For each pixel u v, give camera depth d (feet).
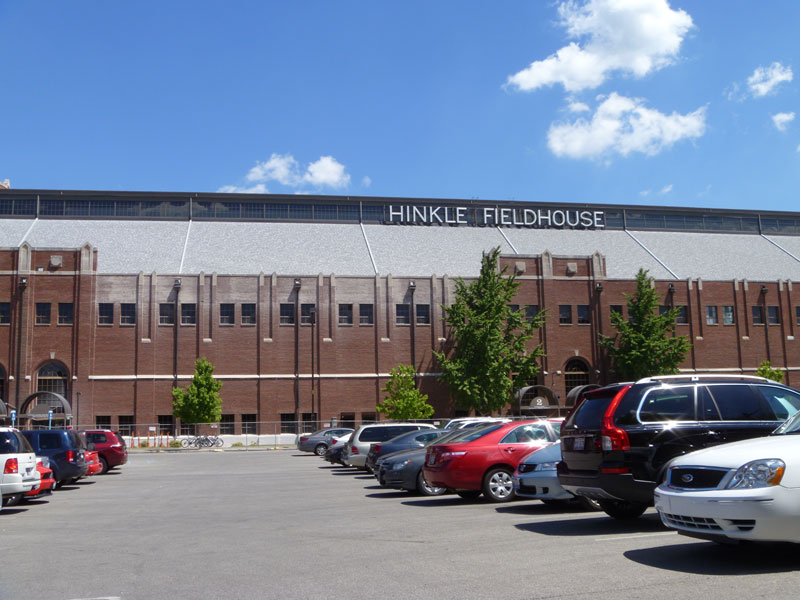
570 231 252.01
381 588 27.78
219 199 233.35
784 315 216.74
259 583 29.25
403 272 208.85
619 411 39.93
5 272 180.65
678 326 210.18
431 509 53.21
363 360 192.95
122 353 182.91
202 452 165.27
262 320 189.78
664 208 262.26
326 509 55.31
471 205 247.50
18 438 57.41
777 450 28.63
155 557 35.70
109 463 102.89
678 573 28.50
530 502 55.72
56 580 30.78
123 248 207.41
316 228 232.32
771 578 27.02
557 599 25.39
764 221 270.46
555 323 202.18
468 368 186.09
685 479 30.22
